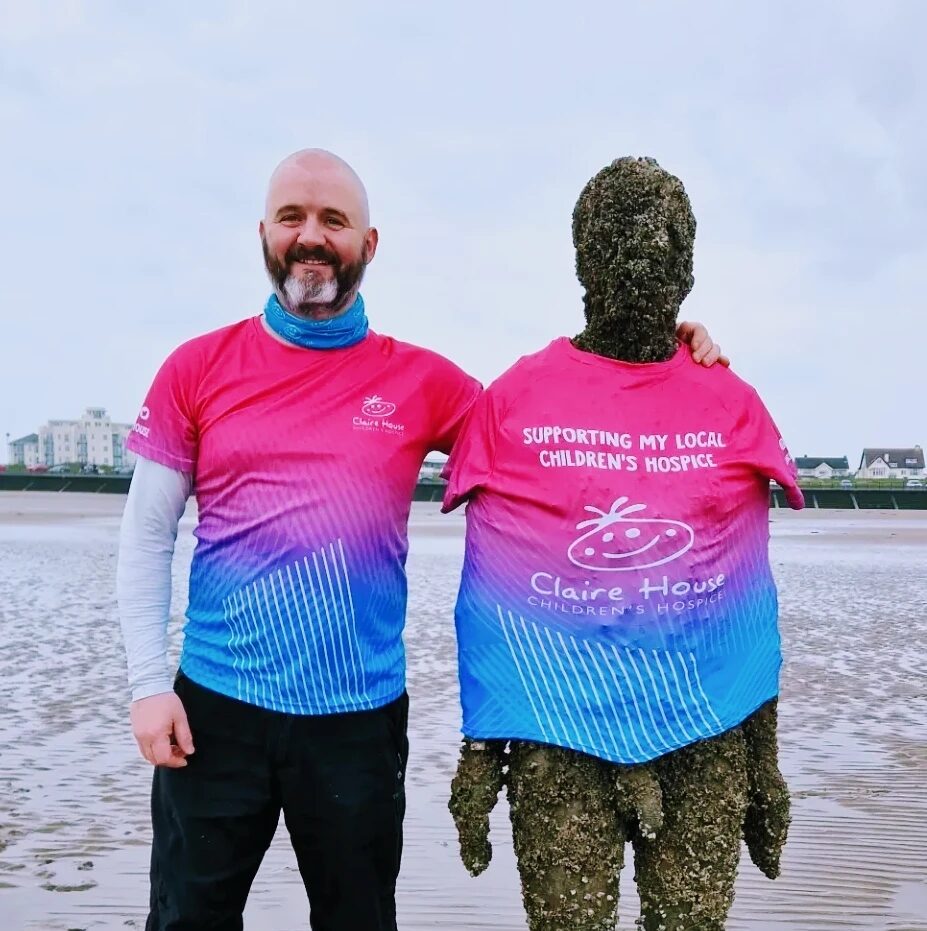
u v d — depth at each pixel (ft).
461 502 9.31
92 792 18.30
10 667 30.14
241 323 9.95
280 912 13.42
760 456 8.97
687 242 8.98
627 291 8.77
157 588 9.66
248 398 9.52
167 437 9.64
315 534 9.29
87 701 25.73
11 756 20.65
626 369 8.96
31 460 487.20
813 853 15.64
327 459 9.37
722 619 8.70
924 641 36.42
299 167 9.65
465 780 8.86
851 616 42.98
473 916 13.39
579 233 9.14
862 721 24.32
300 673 9.22
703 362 9.19
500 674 8.75
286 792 9.27
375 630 9.52
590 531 8.57
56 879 14.42
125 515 9.77
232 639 9.34
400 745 9.82
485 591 8.87
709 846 8.52
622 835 8.64
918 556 77.71
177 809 9.32
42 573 57.62
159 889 9.43
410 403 9.79
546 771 8.50
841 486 230.68
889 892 14.24
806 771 20.02
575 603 8.56
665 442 8.76
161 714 9.23
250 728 9.23
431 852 15.55
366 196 10.00
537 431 8.83
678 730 8.49
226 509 9.45
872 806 17.80
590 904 8.41
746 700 8.71
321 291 9.51
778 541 98.02
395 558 9.69
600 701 8.48
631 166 8.97
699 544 8.64
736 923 13.34
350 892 9.34
